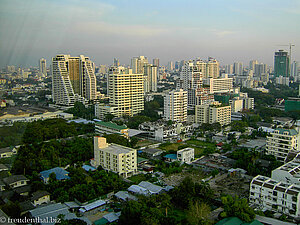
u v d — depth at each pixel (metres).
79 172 131.12
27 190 111.88
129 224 95.19
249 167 146.00
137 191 117.44
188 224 94.38
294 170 124.12
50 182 122.94
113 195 117.88
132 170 147.12
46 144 161.75
